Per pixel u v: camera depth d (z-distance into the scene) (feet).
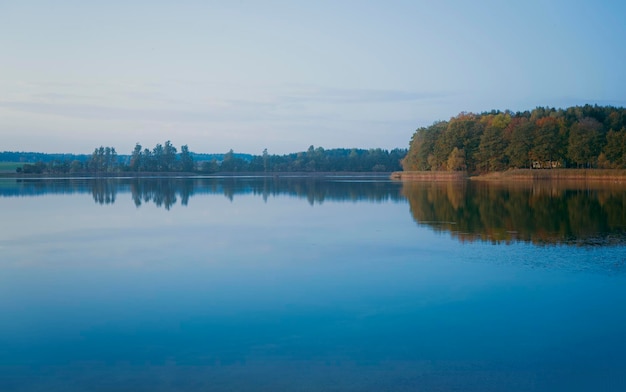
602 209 141.38
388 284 63.31
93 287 63.41
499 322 49.67
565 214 130.00
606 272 67.97
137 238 98.99
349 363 40.86
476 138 397.19
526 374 38.91
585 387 37.01
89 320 51.47
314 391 36.50
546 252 80.94
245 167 635.25
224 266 73.97
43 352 43.68
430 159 412.57
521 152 360.89
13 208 158.51
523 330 47.57
